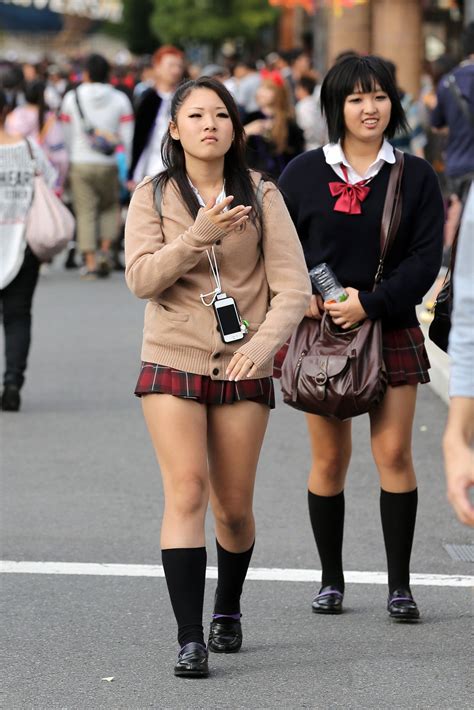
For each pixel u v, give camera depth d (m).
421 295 18.41
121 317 47.62
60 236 32.22
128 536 22.98
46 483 26.52
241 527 17.42
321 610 19.25
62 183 54.94
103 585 20.47
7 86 53.78
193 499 16.55
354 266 18.53
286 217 17.06
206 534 23.25
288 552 22.08
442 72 50.78
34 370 38.25
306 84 60.34
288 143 42.38
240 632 17.86
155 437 16.75
